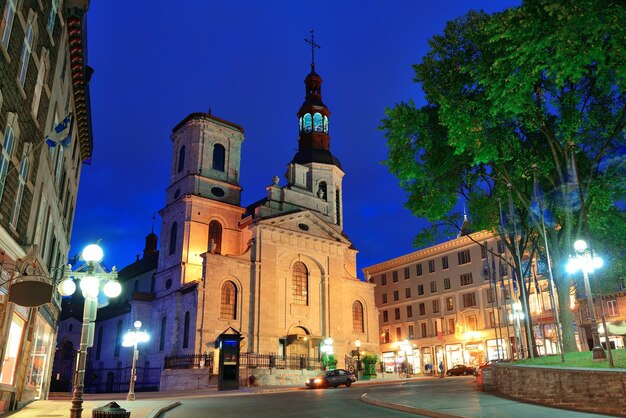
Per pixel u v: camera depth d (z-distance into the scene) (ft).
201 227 174.40
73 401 38.63
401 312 236.63
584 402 50.14
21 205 55.47
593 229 79.30
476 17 67.72
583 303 147.64
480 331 198.29
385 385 119.34
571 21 39.96
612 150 68.28
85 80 86.48
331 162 207.00
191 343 151.23
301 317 173.78
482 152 64.75
